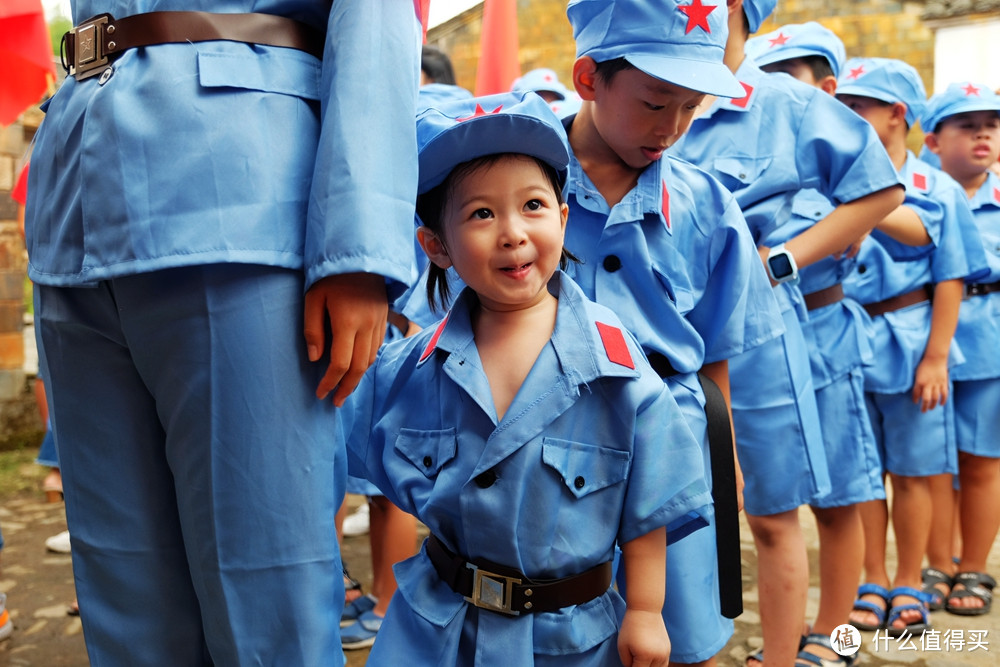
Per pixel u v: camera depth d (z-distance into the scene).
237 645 1.26
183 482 1.26
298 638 1.25
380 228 1.16
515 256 1.29
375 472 1.46
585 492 1.33
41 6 3.24
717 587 1.71
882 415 3.05
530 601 1.30
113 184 1.17
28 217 1.35
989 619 3.00
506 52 3.60
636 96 1.55
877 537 3.00
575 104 3.07
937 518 3.23
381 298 1.22
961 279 2.96
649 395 1.34
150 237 1.16
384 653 1.36
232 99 1.18
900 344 2.94
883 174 2.14
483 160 1.31
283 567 1.24
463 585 1.33
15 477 4.56
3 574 3.23
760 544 2.19
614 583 1.62
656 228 1.64
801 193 2.64
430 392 1.40
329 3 1.27
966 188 3.54
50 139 1.29
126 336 1.24
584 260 1.65
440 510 1.35
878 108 2.99
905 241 2.88
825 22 9.09
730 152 2.16
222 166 1.17
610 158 1.65
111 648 1.35
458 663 1.34
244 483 1.22
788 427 2.14
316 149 1.24
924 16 8.66
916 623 2.88
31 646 2.63
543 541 1.31
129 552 1.33
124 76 1.19
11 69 3.33
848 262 2.58
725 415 1.63
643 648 1.32
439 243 1.40
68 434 1.33
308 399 1.24
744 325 1.75
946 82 8.72
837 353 2.52
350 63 1.18
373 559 2.71
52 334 1.31
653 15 1.54
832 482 2.49
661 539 1.38
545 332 1.36
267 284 1.20
